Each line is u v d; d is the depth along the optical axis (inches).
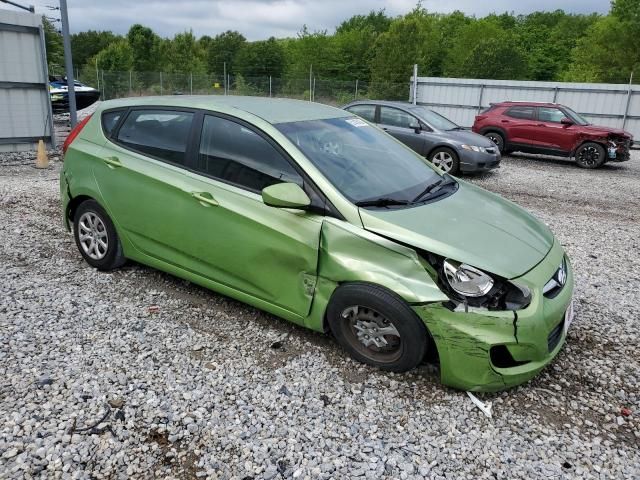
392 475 103.8
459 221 140.3
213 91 1333.7
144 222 170.9
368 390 129.3
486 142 450.0
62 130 707.4
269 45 1934.1
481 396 128.7
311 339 151.7
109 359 138.7
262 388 128.9
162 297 175.3
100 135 185.6
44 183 353.4
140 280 187.5
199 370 135.5
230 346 147.2
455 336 121.0
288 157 143.7
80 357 139.0
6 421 113.8
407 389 130.3
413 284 124.7
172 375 132.8
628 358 149.3
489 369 121.3
